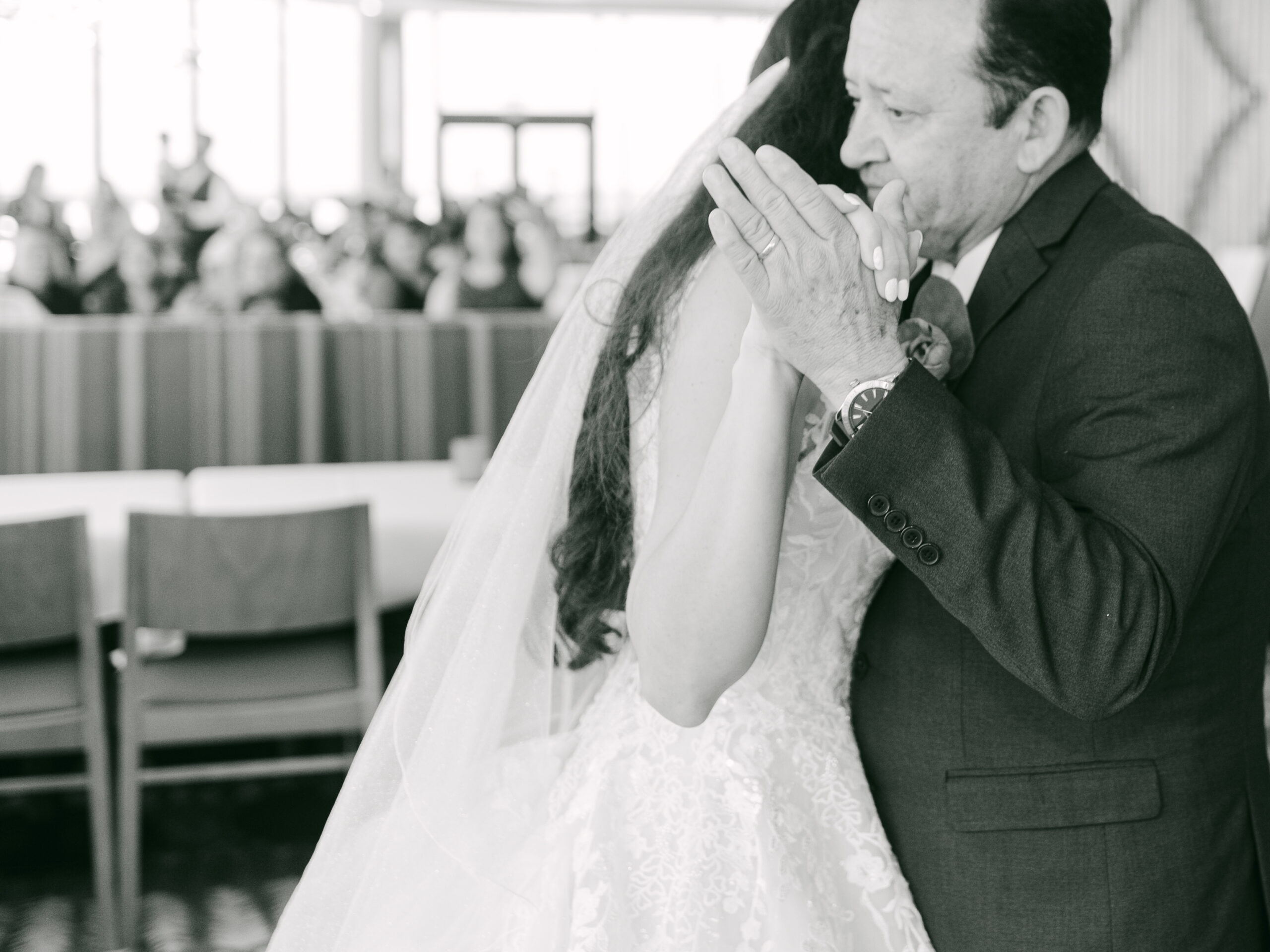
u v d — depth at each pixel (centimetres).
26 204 585
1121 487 94
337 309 661
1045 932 101
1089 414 97
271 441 529
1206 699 104
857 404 90
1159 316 96
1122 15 734
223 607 280
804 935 97
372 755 109
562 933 100
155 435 521
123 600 293
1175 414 94
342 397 535
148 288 592
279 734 289
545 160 1177
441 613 107
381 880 106
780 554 102
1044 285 104
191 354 526
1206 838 102
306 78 1111
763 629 92
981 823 102
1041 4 99
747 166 86
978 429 90
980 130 102
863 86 104
